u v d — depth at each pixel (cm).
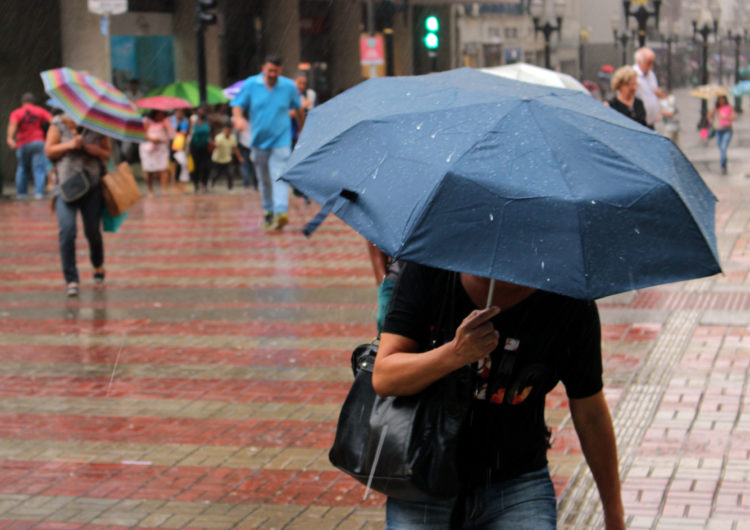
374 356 364
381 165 322
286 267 1495
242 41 4197
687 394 831
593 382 366
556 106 330
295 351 1012
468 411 344
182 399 861
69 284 1309
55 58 3597
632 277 292
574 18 5191
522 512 355
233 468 701
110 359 997
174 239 1827
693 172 341
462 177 301
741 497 626
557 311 345
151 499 650
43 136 2689
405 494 337
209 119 3088
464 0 4691
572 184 299
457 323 346
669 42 5025
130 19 3672
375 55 2842
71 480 684
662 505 618
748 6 5516
